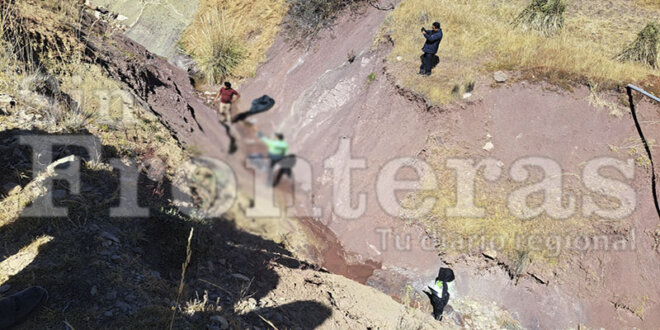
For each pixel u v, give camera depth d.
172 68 13.05
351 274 8.74
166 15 14.51
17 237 4.77
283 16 13.88
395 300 8.24
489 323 8.05
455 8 13.25
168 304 4.58
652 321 8.16
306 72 12.47
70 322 3.93
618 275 8.52
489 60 11.38
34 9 9.74
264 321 4.96
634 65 11.39
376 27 12.70
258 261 6.54
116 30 13.29
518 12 13.73
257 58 13.47
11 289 4.13
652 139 9.53
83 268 4.54
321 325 5.46
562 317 8.20
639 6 15.15
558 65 10.88
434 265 8.86
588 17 14.50
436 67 11.32
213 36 13.33
